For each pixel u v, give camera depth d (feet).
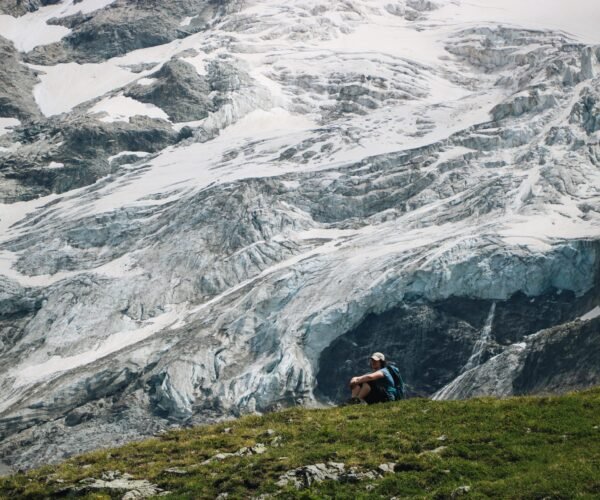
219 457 171.53
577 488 140.67
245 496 155.84
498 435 166.40
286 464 162.81
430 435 169.68
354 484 155.22
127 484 164.66
